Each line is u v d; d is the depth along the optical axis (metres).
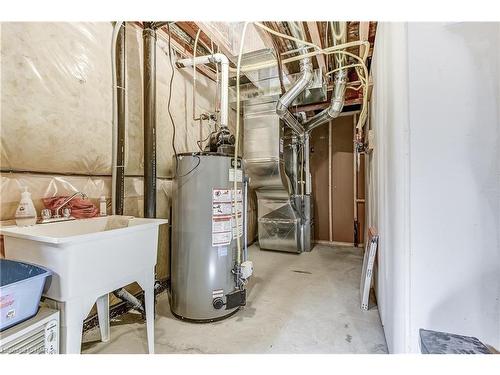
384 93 1.60
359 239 4.30
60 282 1.01
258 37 2.51
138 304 1.83
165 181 2.43
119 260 1.23
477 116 1.01
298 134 3.92
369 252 2.08
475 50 1.01
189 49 2.70
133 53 2.11
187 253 1.88
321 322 1.86
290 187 3.90
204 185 1.86
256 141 3.62
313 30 1.94
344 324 1.83
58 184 1.57
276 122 3.52
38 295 0.95
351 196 4.39
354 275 2.88
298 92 2.65
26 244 1.10
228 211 1.94
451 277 1.04
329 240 4.55
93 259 1.10
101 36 1.82
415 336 1.09
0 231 1.14
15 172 1.37
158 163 2.35
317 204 4.64
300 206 3.99
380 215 1.87
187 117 2.76
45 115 1.49
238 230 2.00
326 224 4.58
